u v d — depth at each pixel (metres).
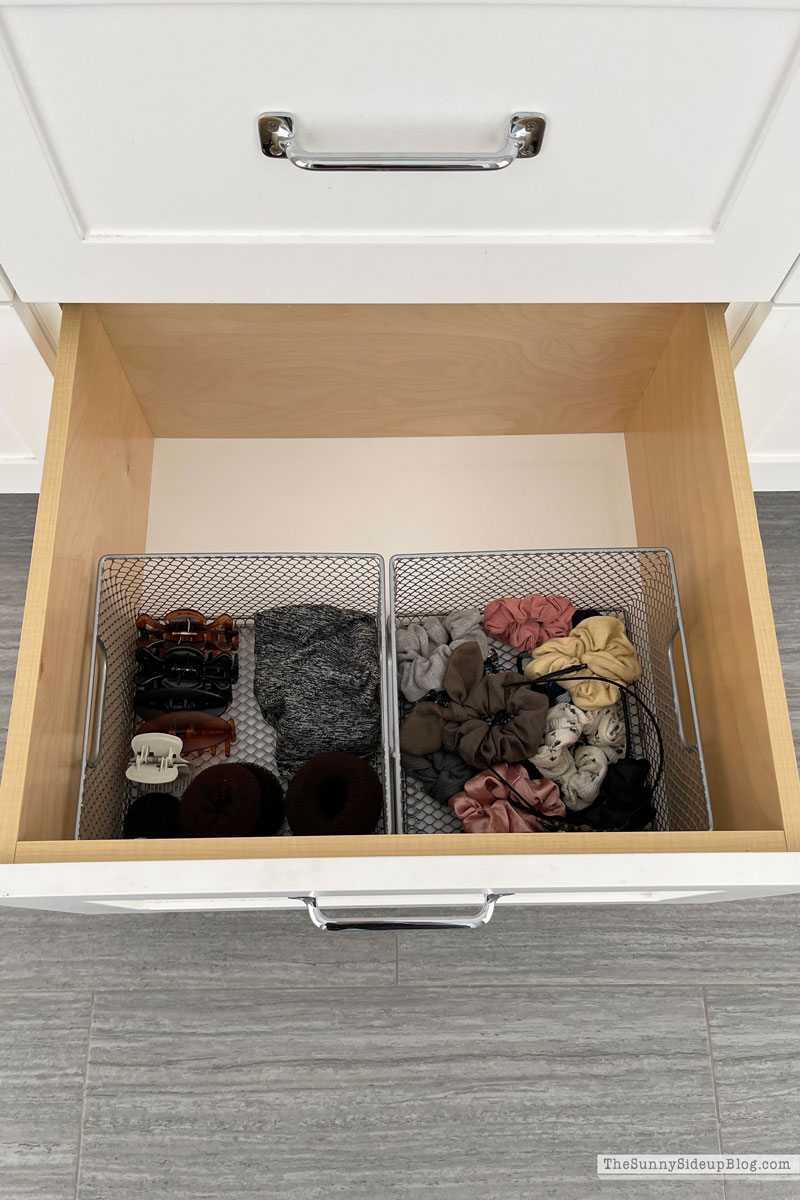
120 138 0.65
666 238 0.75
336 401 1.14
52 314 0.94
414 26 0.58
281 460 1.20
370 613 1.09
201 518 1.16
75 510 0.88
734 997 1.19
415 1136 1.12
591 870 0.67
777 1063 1.17
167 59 0.60
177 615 1.02
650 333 1.02
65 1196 1.09
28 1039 1.15
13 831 0.71
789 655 1.36
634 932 1.22
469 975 1.19
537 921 1.22
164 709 0.98
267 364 1.06
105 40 0.59
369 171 0.67
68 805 0.85
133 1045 1.15
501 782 0.94
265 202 0.70
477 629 1.06
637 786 0.95
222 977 1.18
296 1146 1.11
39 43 0.59
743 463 0.86
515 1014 1.18
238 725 1.05
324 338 1.02
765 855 0.69
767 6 0.57
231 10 0.57
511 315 0.99
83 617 0.90
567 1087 1.14
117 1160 1.11
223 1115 1.13
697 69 0.61
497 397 1.14
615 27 0.59
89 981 1.18
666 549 0.97
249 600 1.11
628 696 1.07
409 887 0.66
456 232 0.74
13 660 1.32
